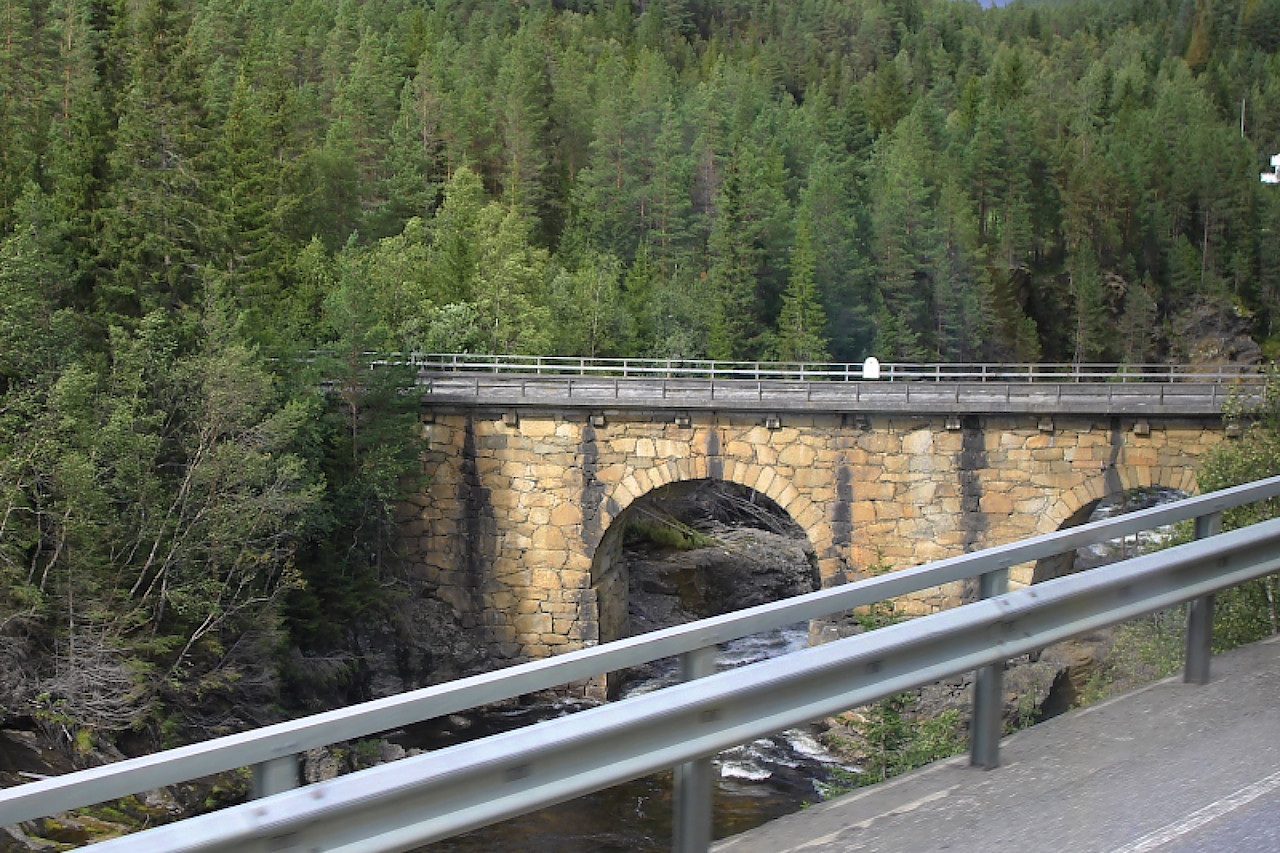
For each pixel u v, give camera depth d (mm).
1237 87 184000
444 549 44719
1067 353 120312
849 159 122938
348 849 5309
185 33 60562
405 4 172500
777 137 126812
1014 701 30344
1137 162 133500
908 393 40531
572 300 86562
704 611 54812
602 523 43312
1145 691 9211
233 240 56562
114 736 31531
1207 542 8867
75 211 50250
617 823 24578
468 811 5641
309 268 72250
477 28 167250
